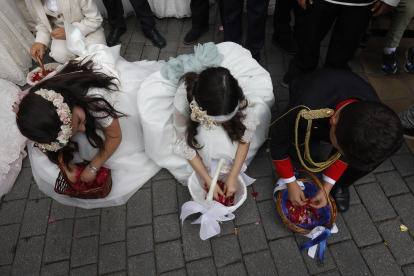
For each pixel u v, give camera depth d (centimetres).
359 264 184
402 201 208
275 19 289
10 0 257
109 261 186
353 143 110
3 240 194
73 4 241
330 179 176
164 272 182
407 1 235
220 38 320
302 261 185
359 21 203
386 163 225
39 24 252
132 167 218
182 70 207
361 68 289
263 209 206
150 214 204
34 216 204
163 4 325
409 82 278
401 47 305
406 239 192
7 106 230
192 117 152
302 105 143
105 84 177
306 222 189
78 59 210
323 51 305
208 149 197
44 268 184
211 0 350
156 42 310
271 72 289
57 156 181
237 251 189
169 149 207
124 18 327
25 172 226
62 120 142
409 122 220
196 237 194
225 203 194
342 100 133
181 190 216
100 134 195
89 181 194
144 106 197
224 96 138
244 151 194
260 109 209
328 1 196
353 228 197
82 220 202
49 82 157
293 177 178
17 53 279
